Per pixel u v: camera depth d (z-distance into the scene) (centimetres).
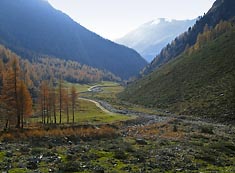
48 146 4256
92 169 2830
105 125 7962
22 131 5884
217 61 13562
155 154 3725
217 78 12012
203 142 5034
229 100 9619
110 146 4200
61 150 3819
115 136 5722
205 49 16400
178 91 13125
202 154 3734
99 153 3628
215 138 5578
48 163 3039
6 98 7188
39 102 9850
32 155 3466
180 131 6662
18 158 3259
